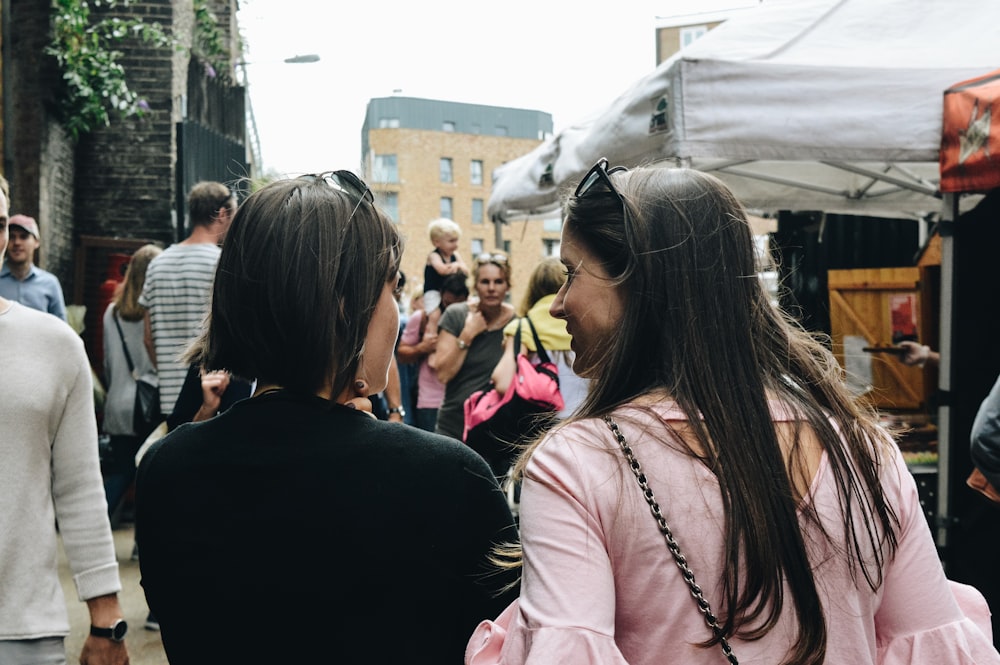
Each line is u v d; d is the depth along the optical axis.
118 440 5.84
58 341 2.15
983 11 4.48
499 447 4.60
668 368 1.22
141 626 4.84
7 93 7.52
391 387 5.22
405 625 1.27
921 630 1.19
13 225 5.60
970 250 3.85
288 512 1.28
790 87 3.85
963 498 3.87
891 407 5.28
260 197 1.40
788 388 1.25
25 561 2.05
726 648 1.11
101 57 8.03
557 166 5.39
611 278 1.28
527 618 1.12
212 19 11.20
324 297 1.34
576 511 1.14
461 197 77.75
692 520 1.13
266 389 1.40
